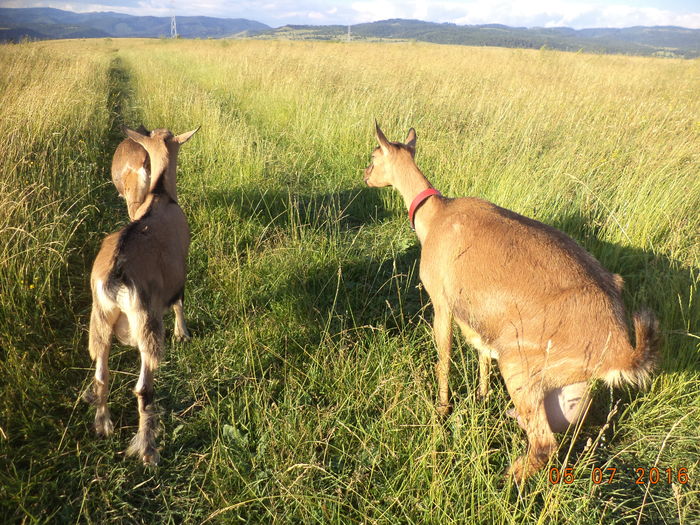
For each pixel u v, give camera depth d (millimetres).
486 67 8609
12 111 3883
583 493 1551
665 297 2062
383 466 1651
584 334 1485
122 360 2041
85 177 3420
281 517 1508
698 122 4035
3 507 1478
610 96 5410
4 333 1938
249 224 2912
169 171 2215
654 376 1825
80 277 2473
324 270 2500
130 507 1536
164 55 13906
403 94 5250
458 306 1710
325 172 3871
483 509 1460
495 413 1815
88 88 6566
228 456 1625
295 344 2074
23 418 1697
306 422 1757
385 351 1967
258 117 5379
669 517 1512
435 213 1930
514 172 3002
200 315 2266
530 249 1623
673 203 2615
